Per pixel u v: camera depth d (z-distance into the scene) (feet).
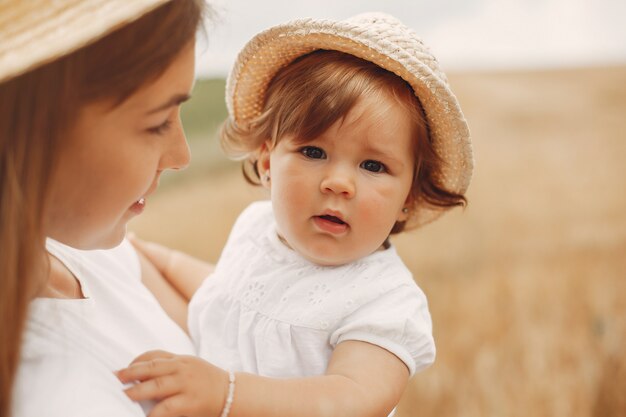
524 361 13.80
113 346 3.79
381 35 4.75
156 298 5.58
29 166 2.94
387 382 4.33
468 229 25.96
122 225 3.79
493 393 12.97
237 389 3.75
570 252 22.56
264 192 6.33
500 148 48.83
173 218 28.89
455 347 15.05
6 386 2.97
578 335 14.92
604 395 12.26
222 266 5.64
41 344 3.31
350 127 4.64
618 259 21.36
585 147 47.78
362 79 4.77
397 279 4.91
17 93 2.88
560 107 69.00
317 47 5.06
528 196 33.12
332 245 4.78
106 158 3.23
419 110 4.93
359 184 4.69
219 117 54.90
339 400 4.04
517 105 72.28
